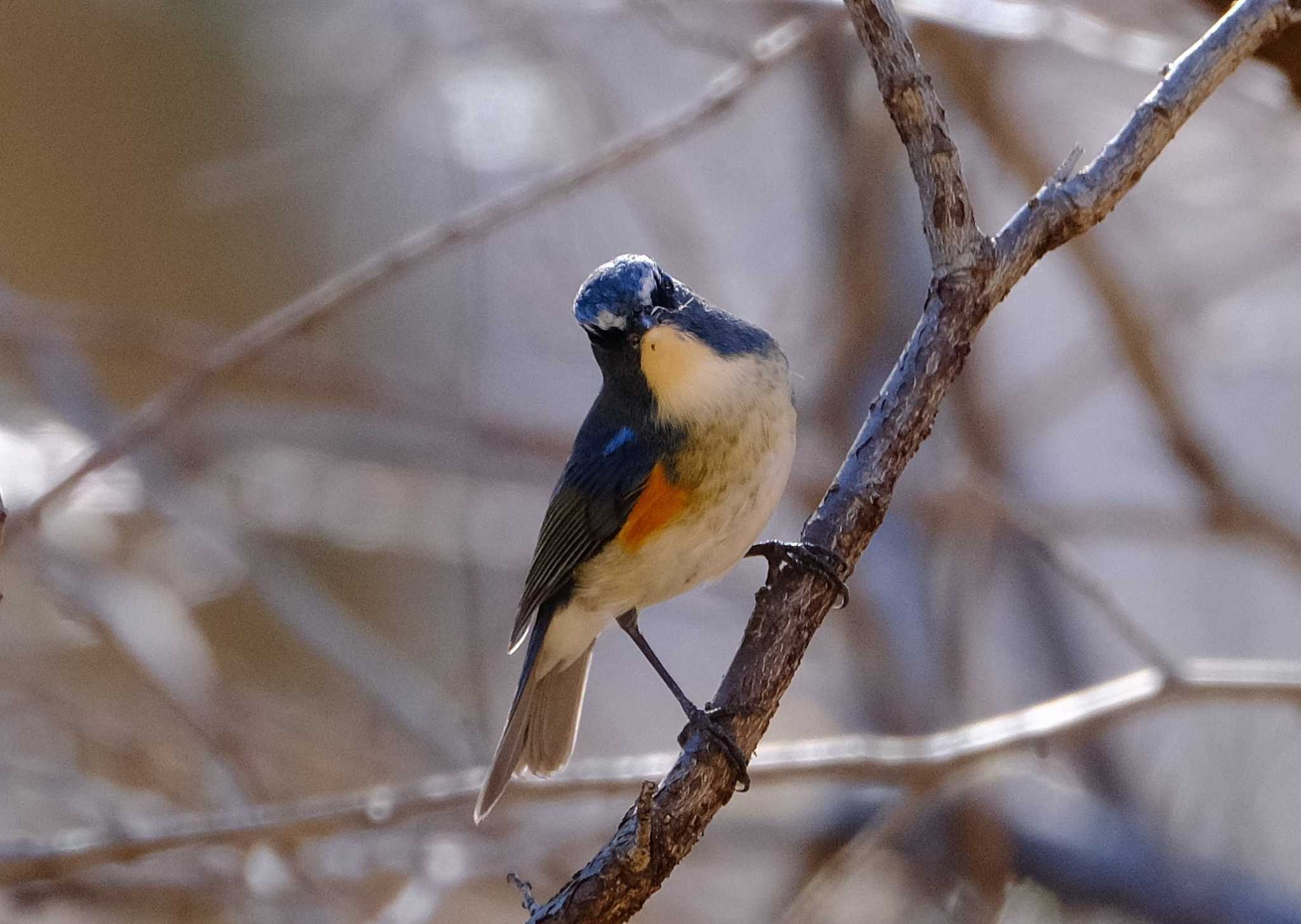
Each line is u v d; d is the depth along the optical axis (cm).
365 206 1806
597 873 556
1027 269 619
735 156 1639
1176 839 1166
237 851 1088
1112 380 1566
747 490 771
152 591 1354
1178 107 620
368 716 1384
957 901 1114
